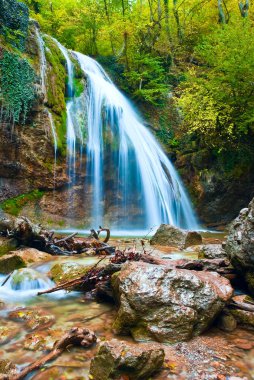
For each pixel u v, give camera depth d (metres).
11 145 11.09
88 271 5.18
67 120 13.16
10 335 3.68
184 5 21.73
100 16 19.59
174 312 3.64
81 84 14.50
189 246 8.23
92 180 13.48
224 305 3.96
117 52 19.48
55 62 13.30
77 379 2.86
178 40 20.72
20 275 5.39
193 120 14.96
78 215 12.94
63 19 18.89
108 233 8.27
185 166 15.87
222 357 3.23
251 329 3.91
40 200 11.95
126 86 18.06
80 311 4.43
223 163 14.62
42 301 4.80
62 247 7.67
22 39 11.98
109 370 2.71
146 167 14.91
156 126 17.03
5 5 11.38
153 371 2.83
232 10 20.14
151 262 5.36
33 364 3.04
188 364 3.07
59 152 12.39
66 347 3.36
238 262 4.85
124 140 14.81
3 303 4.62
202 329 3.72
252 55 12.78
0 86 10.70
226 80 13.49
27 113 11.52
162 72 19.64
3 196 11.06
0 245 6.89
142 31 19.22
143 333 3.55
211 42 17.22
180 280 3.92
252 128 13.98
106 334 3.71
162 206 14.53
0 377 2.79
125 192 14.21
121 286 3.96
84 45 20.62
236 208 14.98
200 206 15.11
